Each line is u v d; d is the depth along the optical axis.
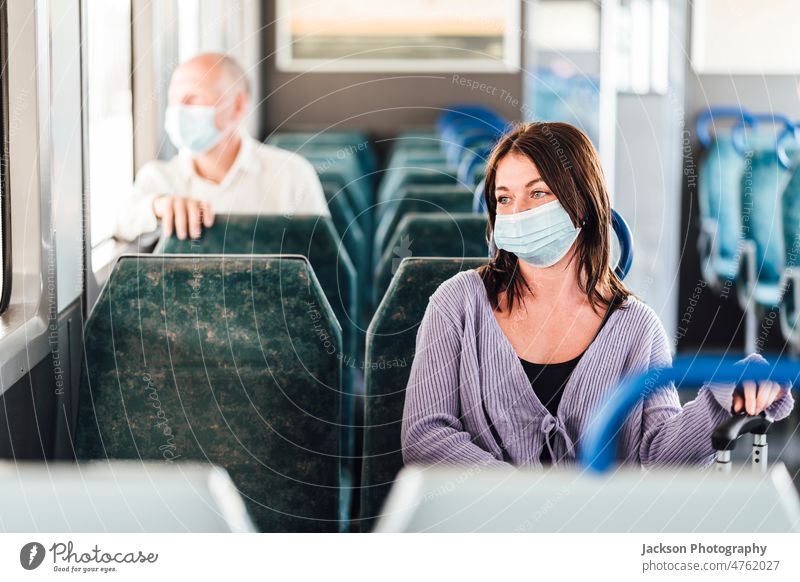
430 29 5.66
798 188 3.29
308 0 5.66
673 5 4.77
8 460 1.44
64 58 1.70
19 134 1.58
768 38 4.70
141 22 2.92
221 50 5.00
